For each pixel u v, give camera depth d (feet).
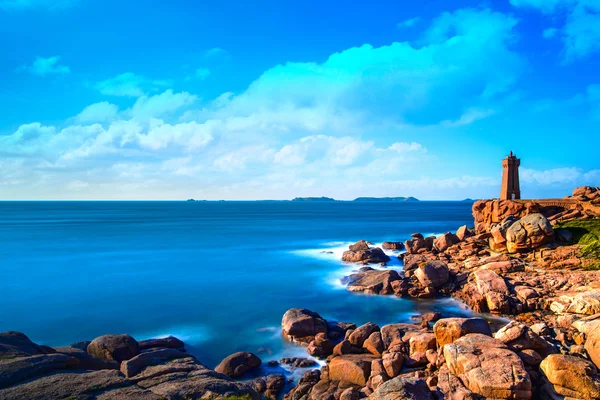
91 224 456.86
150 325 106.01
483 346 58.13
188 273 172.86
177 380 52.08
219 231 363.15
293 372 75.82
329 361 78.79
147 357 58.75
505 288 111.55
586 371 50.21
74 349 64.80
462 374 54.80
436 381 57.11
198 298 132.36
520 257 139.85
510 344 61.26
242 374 74.43
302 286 148.46
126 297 133.59
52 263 196.03
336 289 143.43
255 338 95.40
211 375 55.06
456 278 135.85
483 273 121.08
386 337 81.41
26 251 235.61
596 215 168.04
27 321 109.29
